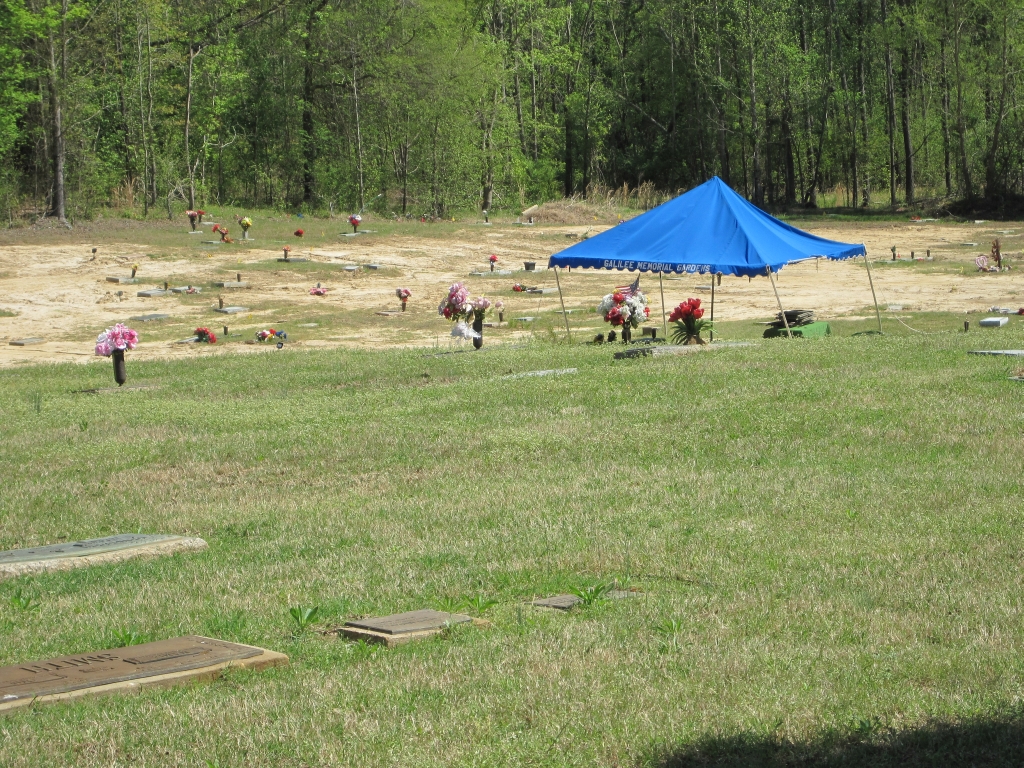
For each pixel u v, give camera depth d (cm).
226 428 1839
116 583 980
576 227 7212
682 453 1441
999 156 8506
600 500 1201
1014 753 546
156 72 7512
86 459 1627
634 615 795
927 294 4266
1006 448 1334
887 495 1143
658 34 9575
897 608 789
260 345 3488
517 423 1714
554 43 9731
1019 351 2164
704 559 937
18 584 991
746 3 8819
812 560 921
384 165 8388
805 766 543
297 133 8300
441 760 552
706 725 587
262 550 1084
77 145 6919
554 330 3519
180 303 4409
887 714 596
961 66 8150
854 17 9525
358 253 5666
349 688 656
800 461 1346
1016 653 681
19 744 575
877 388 1797
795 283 4825
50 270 5022
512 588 895
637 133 10275
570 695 632
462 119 8244
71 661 727
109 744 577
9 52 6156
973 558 900
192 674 689
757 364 2147
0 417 2052
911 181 9112
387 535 1112
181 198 7338
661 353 2462
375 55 8075
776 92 8925
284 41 8106
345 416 1883
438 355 2767
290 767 554
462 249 5988
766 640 727
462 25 8812
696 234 2984
